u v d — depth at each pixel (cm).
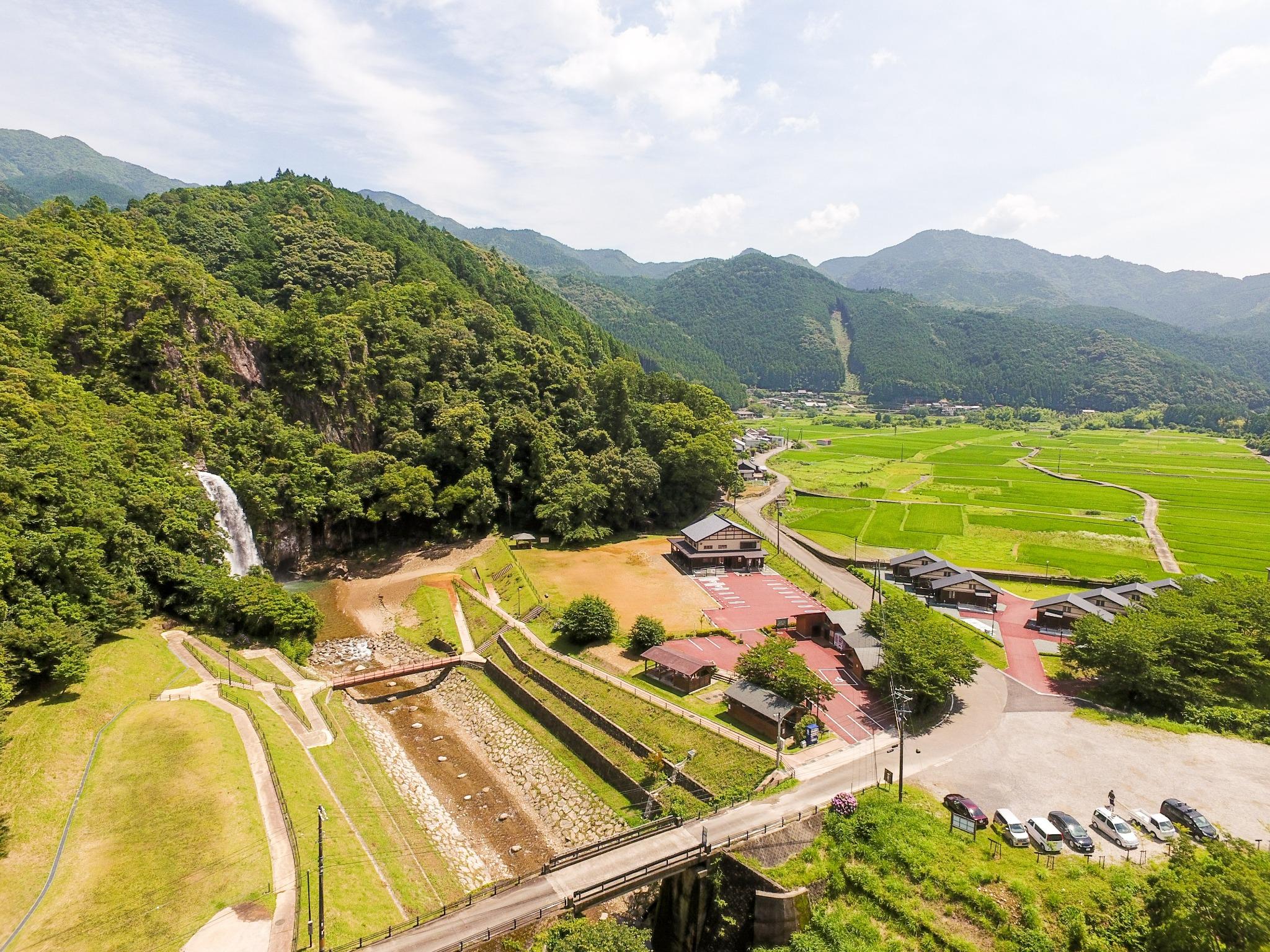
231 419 10050
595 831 5103
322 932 3356
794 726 5741
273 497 10025
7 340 7969
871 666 6656
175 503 7862
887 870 4122
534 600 9125
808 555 11762
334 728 6041
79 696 5284
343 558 10894
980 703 6344
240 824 4281
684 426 14538
